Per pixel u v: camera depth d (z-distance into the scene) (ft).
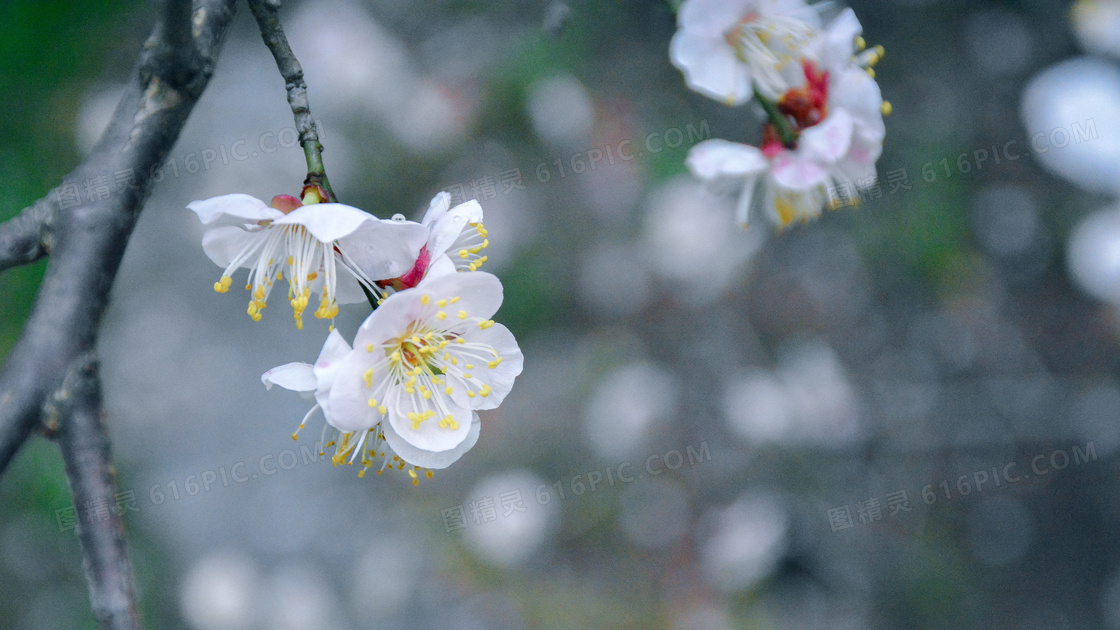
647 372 2.80
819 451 2.73
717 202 2.57
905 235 2.68
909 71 2.85
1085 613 2.78
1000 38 2.89
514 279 2.75
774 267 2.85
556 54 2.59
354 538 2.81
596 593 2.67
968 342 2.88
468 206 1.54
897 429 2.83
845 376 2.79
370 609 2.65
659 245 2.62
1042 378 2.87
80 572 2.35
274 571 2.70
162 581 2.48
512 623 2.61
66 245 1.48
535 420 2.85
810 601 2.62
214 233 1.53
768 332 2.83
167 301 2.79
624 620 2.61
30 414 1.47
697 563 2.70
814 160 1.59
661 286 2.85
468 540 2.66
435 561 2.66
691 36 1.60
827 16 2.58
